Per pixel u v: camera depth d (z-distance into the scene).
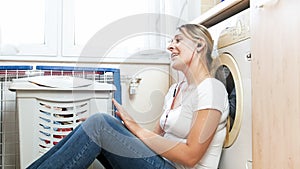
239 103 1.29
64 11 2.09
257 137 1.14
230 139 1.33
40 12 2.07
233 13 1.50
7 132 1.88
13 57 1.96
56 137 1.57
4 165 1.87
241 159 1.26
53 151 1.33
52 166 1.21
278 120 1.03
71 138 1.25
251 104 1.21
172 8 2.10
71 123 1.58
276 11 1.04
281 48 1.02
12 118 1.88
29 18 2.05
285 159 1.00
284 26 1.00
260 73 1.12
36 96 1.56
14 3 2.03
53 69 1.86
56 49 2.06
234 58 1.35
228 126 1.35
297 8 0.95
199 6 2.15
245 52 1.27
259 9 1.13
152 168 1.24
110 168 1.38
